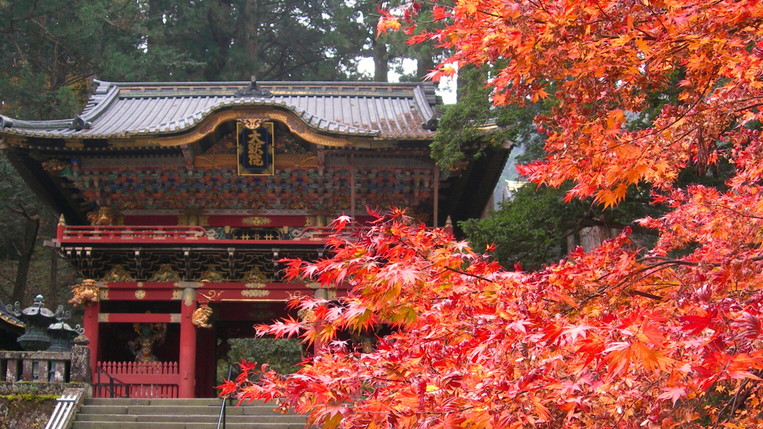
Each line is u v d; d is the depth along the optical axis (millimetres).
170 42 46688
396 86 34250
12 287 43656
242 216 29922
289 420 21797
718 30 7211
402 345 7613
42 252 45531
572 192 9070
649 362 5348
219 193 29484
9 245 43406
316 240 27516
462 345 7188
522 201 24609
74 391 21875
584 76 8344
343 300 7898
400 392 7000
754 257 7438
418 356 7285
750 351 5938
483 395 6660
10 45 40000
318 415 6785
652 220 10891
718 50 7465
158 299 28578
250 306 33125
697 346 5668
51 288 41406
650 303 8445
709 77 8086
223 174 28734
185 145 27172
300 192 29562
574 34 7641
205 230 28656
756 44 7988
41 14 39156
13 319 25000
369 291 7090
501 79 8438
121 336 31422
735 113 8883
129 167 28703
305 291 28719
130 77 41125
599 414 6906
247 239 29766
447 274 7738
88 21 38594
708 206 9742
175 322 29484
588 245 29562
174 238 27828
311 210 29938
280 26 49906
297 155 28656
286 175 28844
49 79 43312
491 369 6941
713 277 7262
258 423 21422
